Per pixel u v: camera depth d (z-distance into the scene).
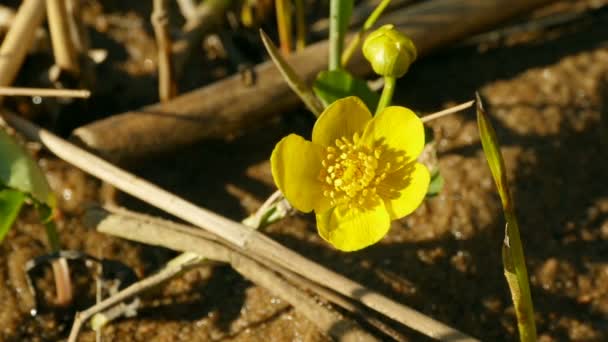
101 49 0.51
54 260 0.44
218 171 0.48
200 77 0.51
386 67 0.41
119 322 0.45
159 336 0.45
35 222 0.47
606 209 0.48
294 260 0.43
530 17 0.53
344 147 0.41
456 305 0.46
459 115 0.50
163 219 0.45
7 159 0.43
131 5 0.52
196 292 0.45
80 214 0.47
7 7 0.51
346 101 0.41
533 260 0.47
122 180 0.45
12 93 0.43
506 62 0.52
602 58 0.52
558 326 0.46
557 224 0.48
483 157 0.49
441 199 0.48
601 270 0.47
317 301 0.44
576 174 0.49
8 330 0.44
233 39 0.52
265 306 0.45
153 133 0.47
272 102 0.48
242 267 0.44
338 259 0.46
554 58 0.52
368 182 0.41
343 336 0.43
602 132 0.50
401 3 0.52
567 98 0.50
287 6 0.49
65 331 0.45
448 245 0.47
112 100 0.50
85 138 0.46
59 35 0.48
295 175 0.41
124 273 0.45
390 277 0.46
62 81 0.49
